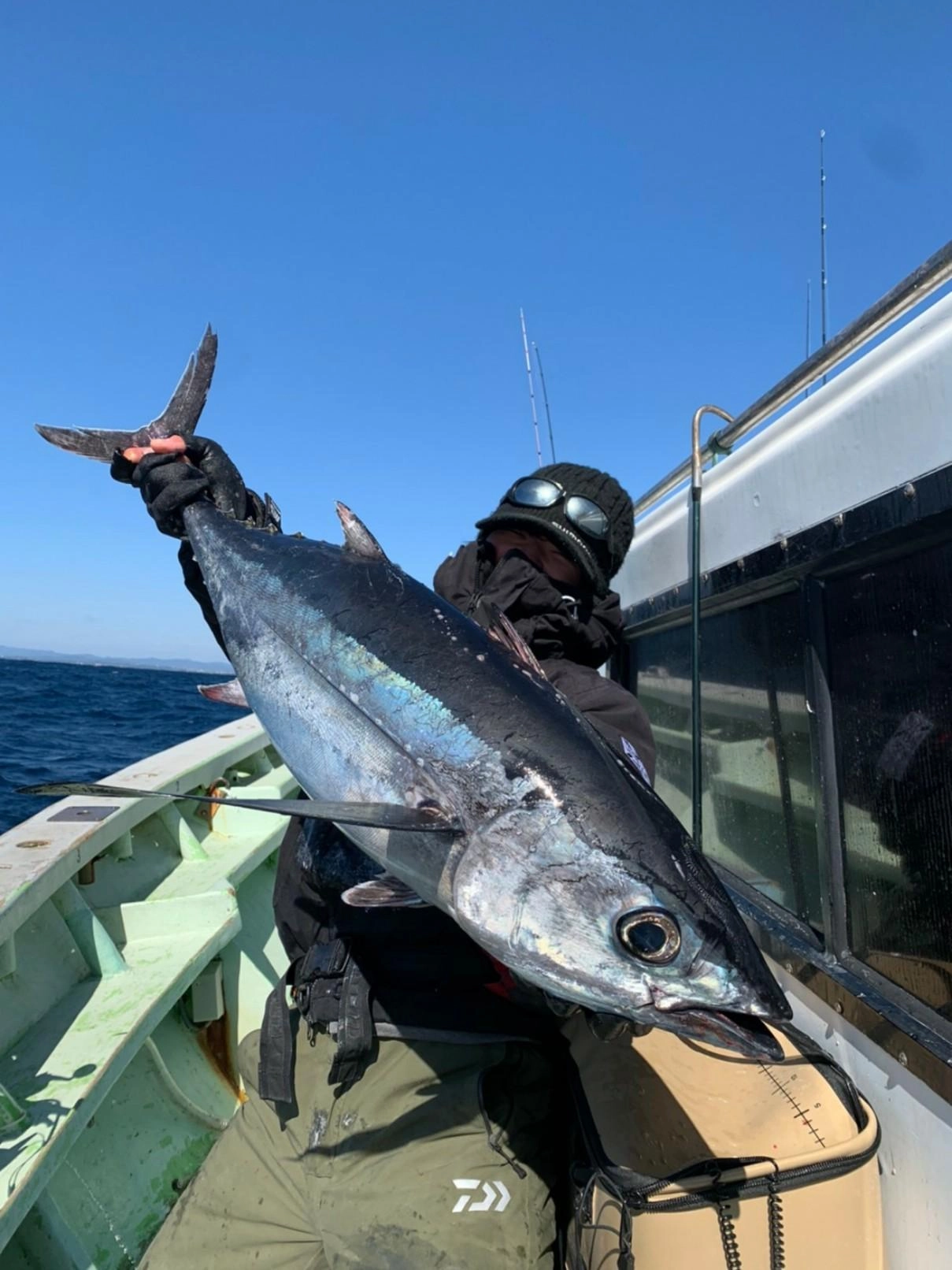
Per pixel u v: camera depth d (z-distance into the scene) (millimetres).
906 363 1641
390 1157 1719
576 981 1479
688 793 2926
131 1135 2504
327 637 1890
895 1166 1699
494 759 1574
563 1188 1873
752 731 2418
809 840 2082
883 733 1803
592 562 2121
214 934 2926
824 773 1990
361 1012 1773
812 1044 1797
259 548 2197
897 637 1745
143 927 2959
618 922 1450
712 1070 1757
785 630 2195
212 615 2508
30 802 9805
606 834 1487
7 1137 1863
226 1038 3158
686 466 2875
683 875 1477
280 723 1927
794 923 2160
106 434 2854
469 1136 1729
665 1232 1472
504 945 1520
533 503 2139
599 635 2170
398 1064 1797
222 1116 2836
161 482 2465
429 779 1622
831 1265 1459
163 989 2543
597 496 2180
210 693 2248
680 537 2848
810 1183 1480
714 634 2684
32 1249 2039
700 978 1431
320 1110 1821
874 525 1712
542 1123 1862
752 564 2258
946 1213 1546
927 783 1643
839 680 1974
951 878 1569
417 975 1837
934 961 1617
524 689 1672
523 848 1516
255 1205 1818
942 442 1537
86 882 3066
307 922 1979
